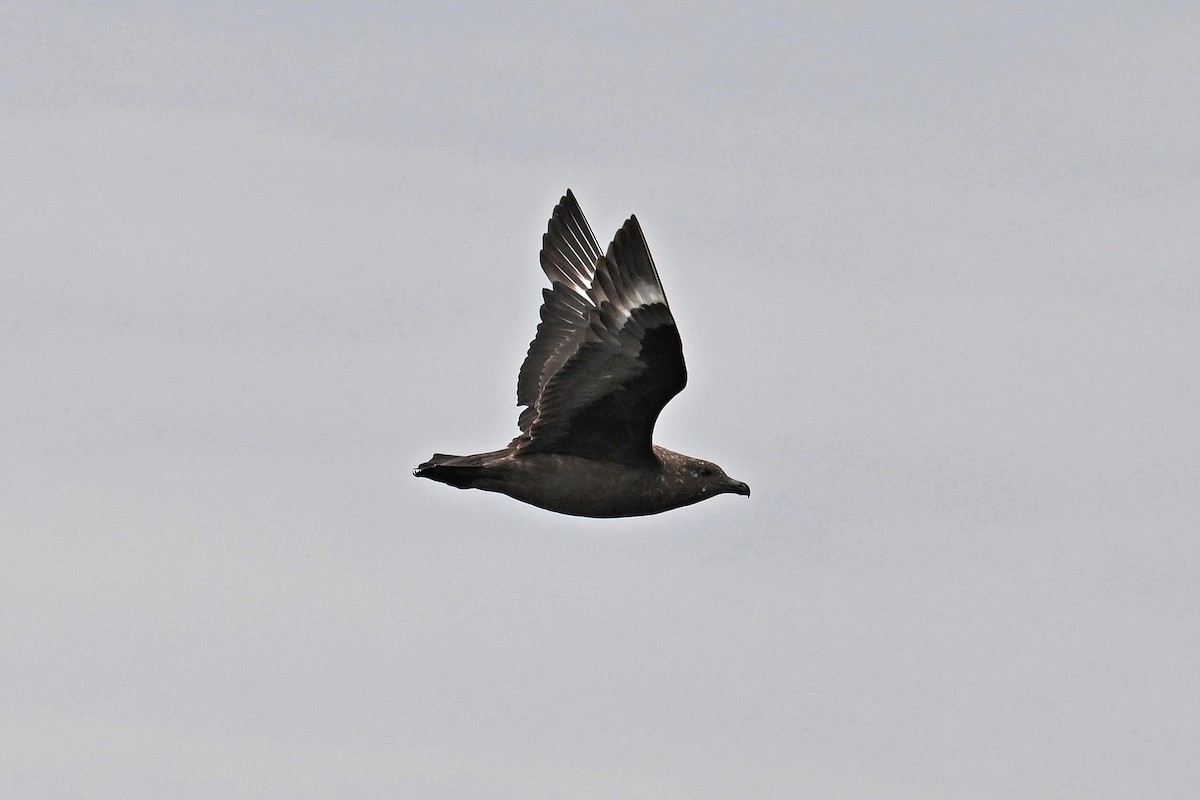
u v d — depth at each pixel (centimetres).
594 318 2014
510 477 2105
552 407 2072
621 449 2103
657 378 2022
